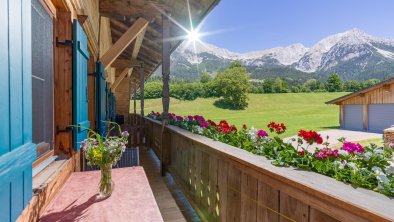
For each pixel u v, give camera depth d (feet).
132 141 28.14
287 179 4.83
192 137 11.21
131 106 140.87
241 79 199.41
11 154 3.15
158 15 16.44
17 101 3.43
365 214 3.30
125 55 34.94
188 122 15.64
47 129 6.99
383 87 61.11
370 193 3.97
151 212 5.08
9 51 3.18
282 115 135.54
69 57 7.82
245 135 9.32
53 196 5.74
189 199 12.07
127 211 5.12
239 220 7.11
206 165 9.77
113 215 4.94
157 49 30.07
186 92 212.43
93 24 14.03
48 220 4.69
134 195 6.01
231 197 7.61
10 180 3.14
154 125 24.95
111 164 6.05
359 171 4.62
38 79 6.26
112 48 16.26
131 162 10.84
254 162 6.13
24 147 3.62
